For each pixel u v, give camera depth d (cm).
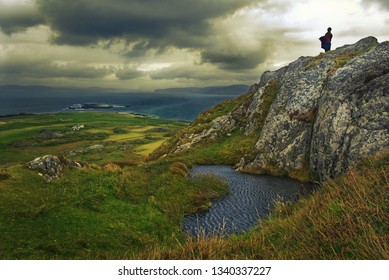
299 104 4284
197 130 5884
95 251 1566
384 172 1269
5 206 1759
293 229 1310
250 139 4928
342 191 1398
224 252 1227
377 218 1039
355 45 4922
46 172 2366
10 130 19362
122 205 2259
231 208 2656
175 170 3497
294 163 3784
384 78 3216
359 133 3048
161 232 2025
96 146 13200
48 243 1534
